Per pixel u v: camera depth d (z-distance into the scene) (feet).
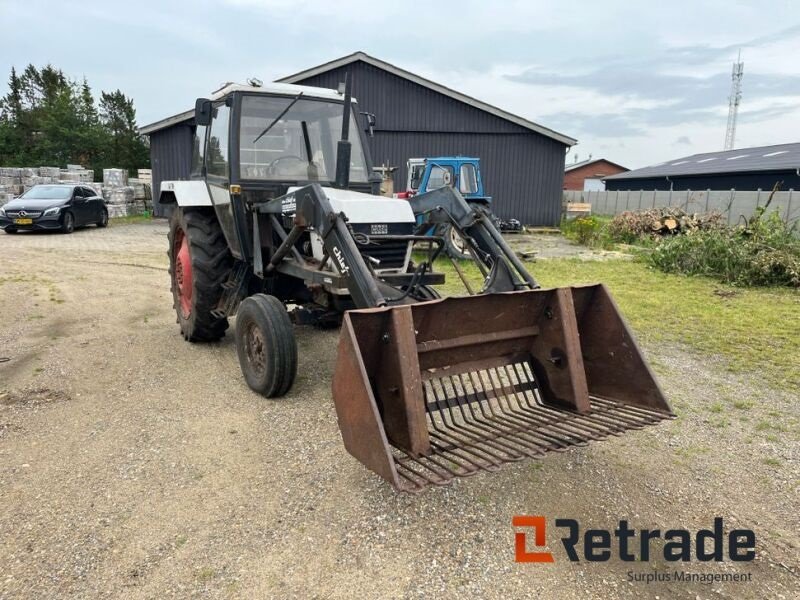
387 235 13.08
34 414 12.84
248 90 15.19
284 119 15.56
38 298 24.38
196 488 10.00
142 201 70.03
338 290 11.90
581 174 200.44
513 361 11.11
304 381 15.02
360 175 16.42
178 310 19.12
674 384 15.47
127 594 7.54
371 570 8.05
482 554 8.43
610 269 34.22
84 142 127.24
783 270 29.35
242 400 13.78
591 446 11.80
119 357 16.80
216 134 16.43
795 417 13.42
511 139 59.67
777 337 19.84
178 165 59.67
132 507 9.41
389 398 9.34
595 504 9.73
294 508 9.45
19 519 9.04
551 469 10.82
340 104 16.47
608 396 11.04
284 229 14.17
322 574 7.97
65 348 17.49
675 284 29.58
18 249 39.06
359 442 8.46
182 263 18.02
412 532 8.88
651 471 10.87
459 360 10.52
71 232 49.75
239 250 15.17
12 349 17.35
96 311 22.43
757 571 8.24
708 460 11.34
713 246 32.24
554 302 10.77
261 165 15.25
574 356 10.57
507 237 53.98
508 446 9.14
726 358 17.65
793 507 9.82
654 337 19.84
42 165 122.52
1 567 7.97
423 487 7.75
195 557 8.25
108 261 34.63
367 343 9.17
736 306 24.57
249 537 8.71
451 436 9.56
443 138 58.85
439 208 13.87
